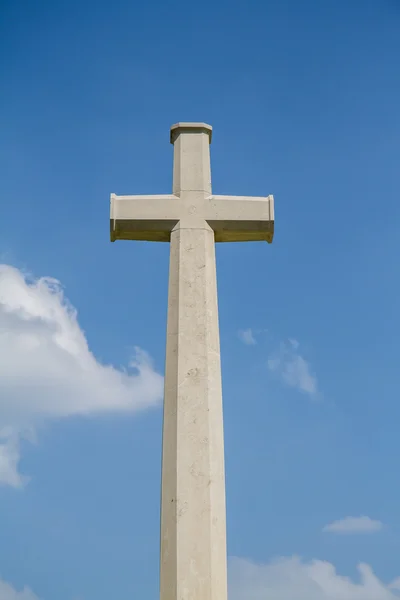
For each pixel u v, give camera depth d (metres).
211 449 10.25
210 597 9.71
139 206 11.31
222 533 10.07
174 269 11.06
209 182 11.57
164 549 9.94
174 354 10.64
